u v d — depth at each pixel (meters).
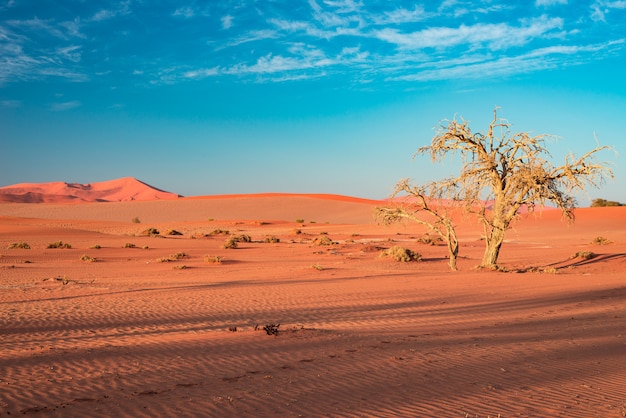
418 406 7.15
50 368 9.01
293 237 72.75
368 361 9.62
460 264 37.44
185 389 7.82
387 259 39.78
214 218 125.88
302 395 7.57
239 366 9.20
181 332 12.97
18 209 140.25
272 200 143.25
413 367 9.23
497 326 13.87
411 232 80.75
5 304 17.69
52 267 34.44
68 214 134.38
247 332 12.38
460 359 9.90
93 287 22.83
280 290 21.53
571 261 39.12
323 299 19.06
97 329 13.37
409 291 21.25
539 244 56.59
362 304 17.94
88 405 7.03
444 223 33.12
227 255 45.16
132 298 19.25
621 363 9.88
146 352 10.30
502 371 9.08
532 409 7.11
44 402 7.14
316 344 11.06
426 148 33.38
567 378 8.73
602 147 30.00
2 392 7.57
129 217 130.00
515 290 21.69
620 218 81.69
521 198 32.38
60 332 12.91
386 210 34.81
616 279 26.23
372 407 7.09
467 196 33.31
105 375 8.57
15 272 30.55
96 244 56.59
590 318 15.25
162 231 84.75
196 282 25.06
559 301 18.77
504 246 54.66
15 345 11.17
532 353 10.56
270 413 6.80
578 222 80.19
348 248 52.91
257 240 66.50
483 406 7.19
